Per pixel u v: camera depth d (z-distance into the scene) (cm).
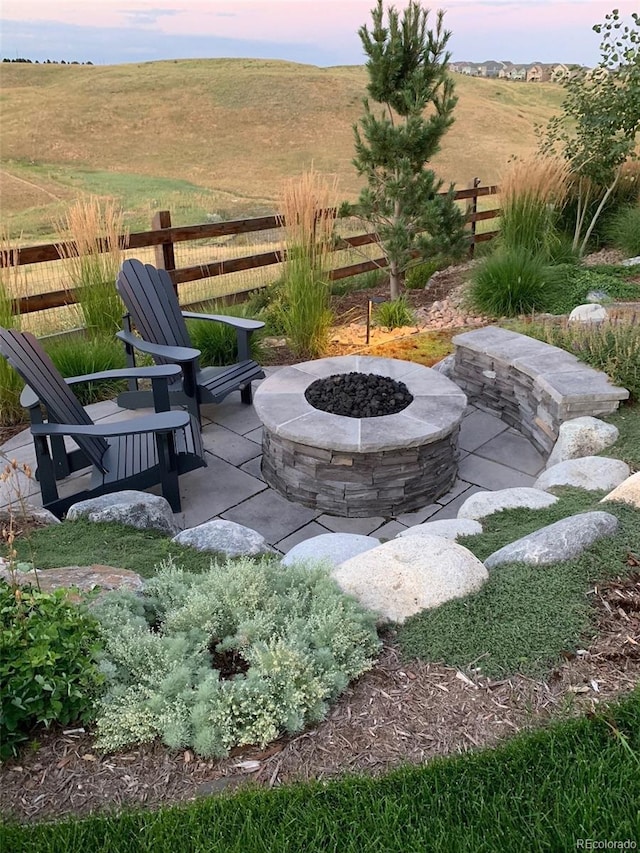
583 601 211
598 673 184
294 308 544
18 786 157
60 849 142
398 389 401
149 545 281
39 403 310
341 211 639
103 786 157
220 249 862
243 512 351
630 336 423
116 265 520
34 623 174
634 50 745
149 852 142
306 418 361
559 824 143
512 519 290
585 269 693
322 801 151
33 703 163
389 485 346
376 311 649
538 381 405
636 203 830
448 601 213
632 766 155
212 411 469
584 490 312
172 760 164
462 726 170
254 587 209
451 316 630
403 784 154
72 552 269
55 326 546
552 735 164
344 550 261
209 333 525
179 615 199
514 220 734
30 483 349
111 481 325
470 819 146
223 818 148
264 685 172
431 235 638
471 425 451
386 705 178
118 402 429
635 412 387
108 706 170
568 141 787
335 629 192
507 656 191
